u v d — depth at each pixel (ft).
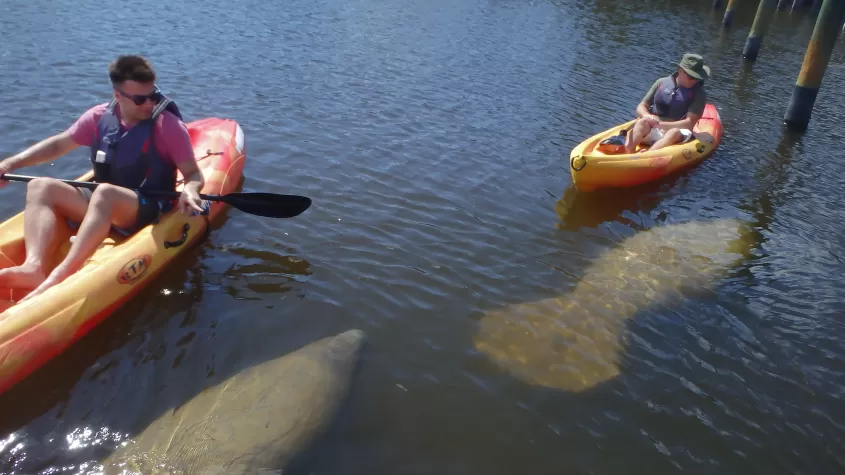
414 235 15.14
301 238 14.42
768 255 16.51
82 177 13.03
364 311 12.14
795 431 10.48
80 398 9.54
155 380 9.99
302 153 18.95
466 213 16.62
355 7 41.39
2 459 8.46
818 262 16.37
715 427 10.39
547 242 15.79
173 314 11.55
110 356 10.44
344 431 9.37
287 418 9.12
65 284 10.48
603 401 10.70
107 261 11.21
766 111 30.25
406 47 33.45
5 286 10.35
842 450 10.19
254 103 22.71
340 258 13.78
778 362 12.19
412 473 8.91
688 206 19.15
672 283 14.60
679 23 50.06
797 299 14.46
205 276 12.70
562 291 13.75
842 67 41.37
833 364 12.28
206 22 32.91
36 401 9.45
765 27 39.65
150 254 11.96
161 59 26.32
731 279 15.07
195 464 8.32
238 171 16.24
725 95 32.14
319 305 12.15
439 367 10.98
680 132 22.08
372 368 10.72
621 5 55.42
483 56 33.60
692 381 11.43
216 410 9.23
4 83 21.79
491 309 12.76
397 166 18.85
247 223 14.82
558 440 9.78
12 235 11.51
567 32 42.32
